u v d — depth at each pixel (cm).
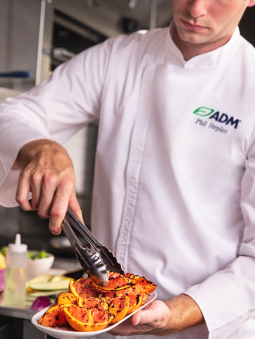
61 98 119
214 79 107
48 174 78
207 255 104
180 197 104
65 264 191
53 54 182
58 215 75
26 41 181
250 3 105
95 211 118
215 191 104
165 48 112
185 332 103
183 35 97
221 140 103
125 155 113
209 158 104
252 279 95
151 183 107
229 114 104
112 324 67
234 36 107
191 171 105
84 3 192
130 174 111
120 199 112
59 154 83
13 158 90
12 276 124
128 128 113
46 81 123
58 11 185
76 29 196
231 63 107
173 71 109
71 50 199
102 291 73
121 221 112
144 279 79
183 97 108
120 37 123
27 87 182
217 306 90
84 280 78
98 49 122
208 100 106
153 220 107
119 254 111
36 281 146
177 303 87
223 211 104
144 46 117
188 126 106
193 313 87
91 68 120
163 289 106
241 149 103
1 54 184
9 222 222
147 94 112
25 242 223
